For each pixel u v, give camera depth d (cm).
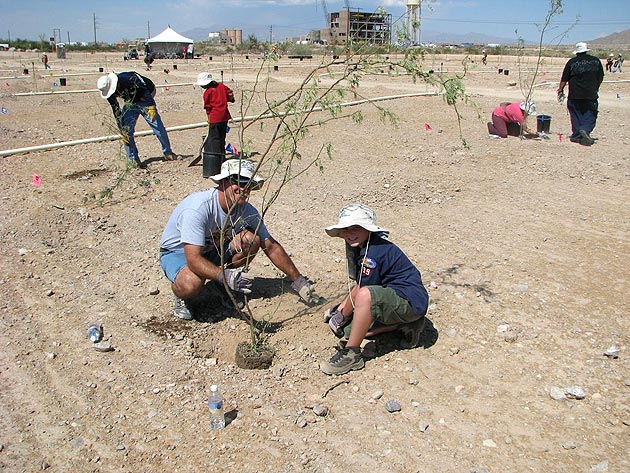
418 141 1139
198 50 6781
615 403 375
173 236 478
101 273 562
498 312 491
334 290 530
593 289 531
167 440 343
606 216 729
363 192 811
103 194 715
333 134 1203
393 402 371
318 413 364
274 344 446
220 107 878
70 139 1175
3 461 324
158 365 414
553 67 3822
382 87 2197
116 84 895
